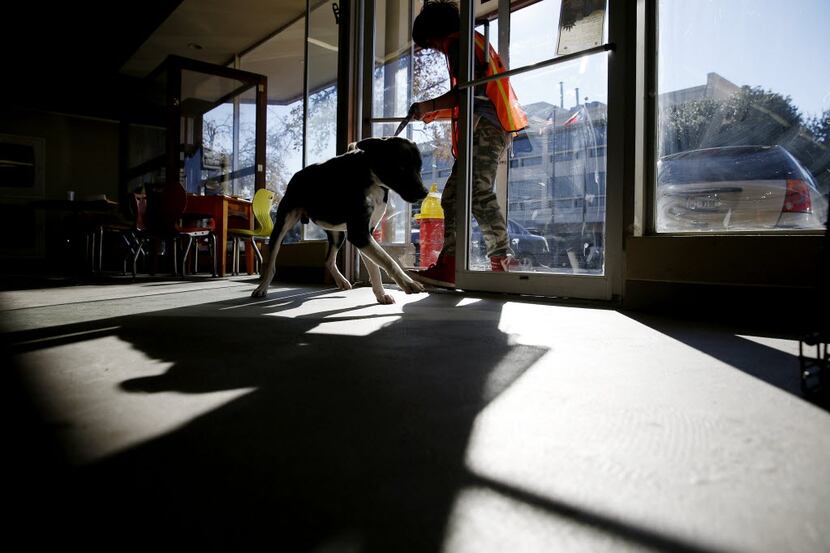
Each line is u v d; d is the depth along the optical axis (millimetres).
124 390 938
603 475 594
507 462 630
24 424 752
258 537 451
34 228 8484
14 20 6504
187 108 7586
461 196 3027
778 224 2043
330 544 442
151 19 6363
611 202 2428
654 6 2297
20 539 443
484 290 2953
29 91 8219
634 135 2328
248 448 666
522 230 3053
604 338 1543
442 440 701
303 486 557
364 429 742
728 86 2135
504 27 3184
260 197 5676
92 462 617
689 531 472
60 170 8758
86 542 440
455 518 491
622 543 450
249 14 6418
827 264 963
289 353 1284
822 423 784
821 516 500
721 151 2168
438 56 4223
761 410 850
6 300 2615
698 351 1347
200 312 2115
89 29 6742
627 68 2357
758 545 448
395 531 466
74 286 3785
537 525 480
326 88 4383
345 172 2303
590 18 2668
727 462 635
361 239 2219
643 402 890
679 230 2297
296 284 3977
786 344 1458
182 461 622
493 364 1179
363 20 3799
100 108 8703
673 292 2139
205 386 969
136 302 2518
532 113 2963
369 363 1178
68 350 1310
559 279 2633
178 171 6516
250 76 6727
